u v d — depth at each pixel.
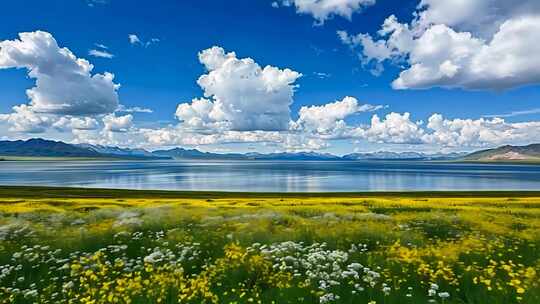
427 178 187.62
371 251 11.41
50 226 19.53
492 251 10.81
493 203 43.47
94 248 12.34
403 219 22.38
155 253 9.45
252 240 12.96
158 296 7.62
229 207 37.97
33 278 9.33
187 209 32.41
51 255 10.38
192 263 10.21
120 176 197.38
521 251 11.55
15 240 14.15
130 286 7.56
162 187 130.25
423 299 7.33
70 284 7.72
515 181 164.88
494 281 8.03
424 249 11.31
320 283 7.77
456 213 27.34
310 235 14.03
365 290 7.81
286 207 36.97
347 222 19.84
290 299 7.47
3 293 8.03
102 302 7.20
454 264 9.68
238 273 8.97
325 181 163.00
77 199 62.62
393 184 145.50
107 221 22.14
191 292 7.71
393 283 8.23
